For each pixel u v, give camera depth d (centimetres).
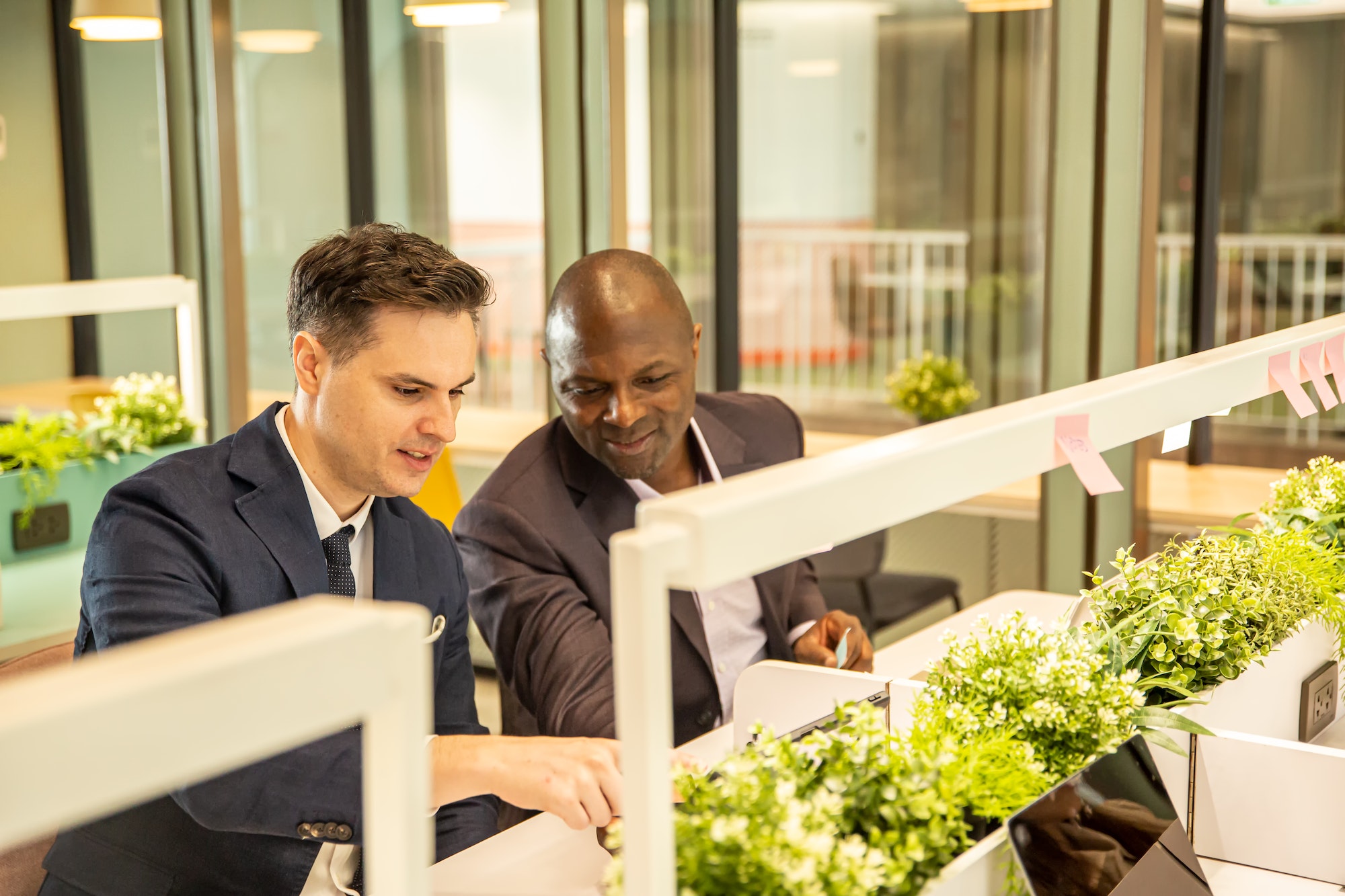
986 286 386
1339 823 116
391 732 57
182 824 135
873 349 405
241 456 140
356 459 135
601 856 126
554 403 397
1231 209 361
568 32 348
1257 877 118
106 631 128
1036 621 114
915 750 90
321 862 134
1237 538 142
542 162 357
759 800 80
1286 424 367
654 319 159
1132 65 298
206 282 416
